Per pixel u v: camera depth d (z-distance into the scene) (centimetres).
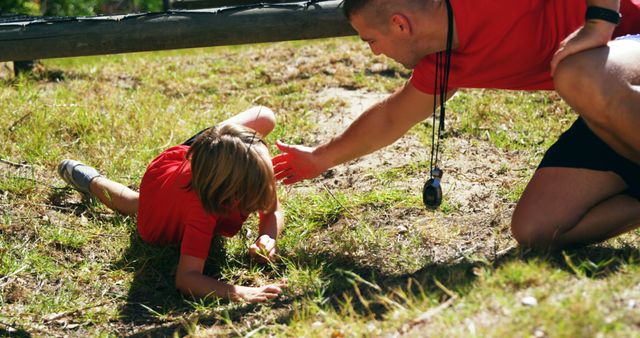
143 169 457
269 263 349
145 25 472
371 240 364
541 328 217
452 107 555
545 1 282
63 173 416
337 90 627
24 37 473
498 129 511
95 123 518
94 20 476
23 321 311
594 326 212
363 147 346
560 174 302
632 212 296
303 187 438
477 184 426
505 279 254
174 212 346
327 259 351
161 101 588
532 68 291
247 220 392
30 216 391
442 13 282
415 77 314
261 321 289
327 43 808
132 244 374
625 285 238
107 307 326
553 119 525
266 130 407
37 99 570
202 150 328
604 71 262
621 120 266
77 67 755
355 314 265
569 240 296
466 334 224
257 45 914
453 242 358
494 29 279
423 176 442
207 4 754
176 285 330
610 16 264
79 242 372
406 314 250
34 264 352
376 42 296
